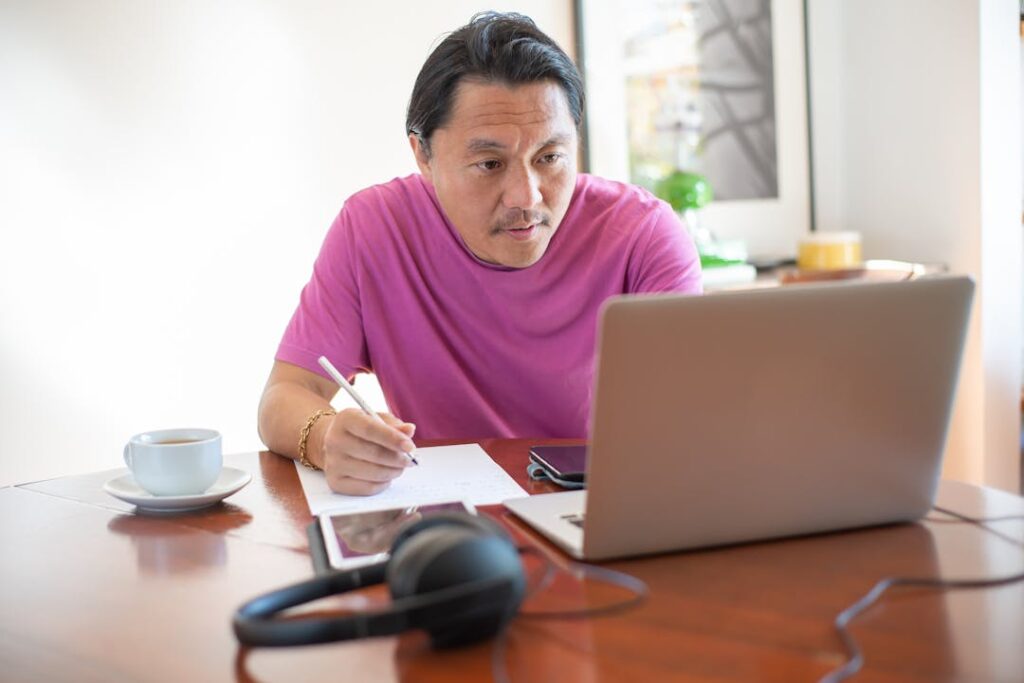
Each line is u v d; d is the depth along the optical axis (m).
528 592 0.83
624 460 0.85
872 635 0.73
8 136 2.24
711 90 2.93
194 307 2.46
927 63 2.78
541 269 1.61
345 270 1.64
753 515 0.91
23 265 2.27
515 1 2.71
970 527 0.98
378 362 1.68
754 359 0.85
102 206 2.34
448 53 1.38
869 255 3.04
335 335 1.62
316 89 2.55
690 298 0.82
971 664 0.68
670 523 0.89
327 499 1.14
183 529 1.06
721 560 0.90
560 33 2.77
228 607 0.84
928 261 2.84
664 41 2.86
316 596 0.81
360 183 2.63
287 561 0.95
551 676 0.68
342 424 1.16
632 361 0.82
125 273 2.38
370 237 1.63
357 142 2.61
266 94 2.49
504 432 1.66
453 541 0.74
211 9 2.42
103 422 2.37
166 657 0.75
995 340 2.69
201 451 1.13
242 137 2.48
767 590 0.82
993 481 2.72
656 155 2.88
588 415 1.66
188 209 2.43
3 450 2.27
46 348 2.30
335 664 0.72
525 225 1.41
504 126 1.34
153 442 1.20
